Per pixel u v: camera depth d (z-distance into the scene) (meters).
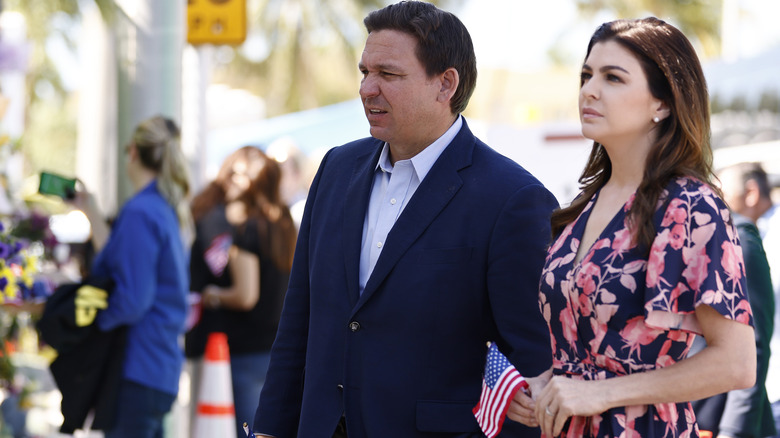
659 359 3.05
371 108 3.79
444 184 3.74
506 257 3.62
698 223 2.99
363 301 3.71
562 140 14.48
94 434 8.55
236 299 7.28
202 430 7.36
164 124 6.42
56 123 34.53
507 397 3.33
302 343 4.14
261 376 7.38
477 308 3.67
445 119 3.82
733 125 15.44
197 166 10.63
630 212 3.08
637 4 40.84
